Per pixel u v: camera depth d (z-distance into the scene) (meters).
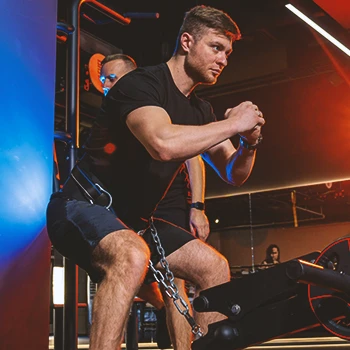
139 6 5.99
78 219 1.66
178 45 1.91
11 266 1.91
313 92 8.45
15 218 1.94
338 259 1.53
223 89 8.34
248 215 12.54
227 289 1.61
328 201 11.56
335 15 5.62
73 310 2.47
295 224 12.56
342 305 1.53
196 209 2.71
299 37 7.54
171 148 1.60
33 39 2.09
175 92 1.88
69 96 2.57
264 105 8.79
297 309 1.56
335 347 4.65
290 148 8.63
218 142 1.64
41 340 1.98
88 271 1.65
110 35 6.24
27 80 2.04
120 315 1.49
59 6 5.01
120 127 1.76
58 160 2.54
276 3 6.26
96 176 1.82
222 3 6.15
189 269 2.04
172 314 2.23
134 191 1.84
